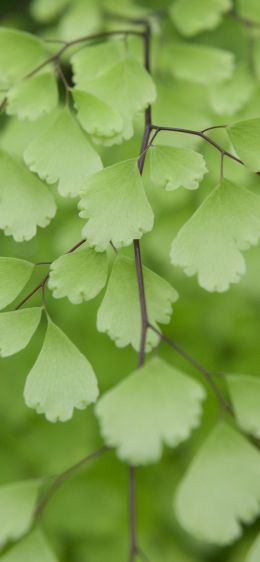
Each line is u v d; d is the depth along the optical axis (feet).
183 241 0.70
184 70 0.88
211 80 0.87
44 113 0.74
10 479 1.05
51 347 0.70
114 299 0.70
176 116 0.85
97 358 1.07
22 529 0.70
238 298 1.05
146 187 0.92
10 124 0.83
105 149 0.90
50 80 0.75
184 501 0.66
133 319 0.69
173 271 0.98
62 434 1.08
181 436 0.64
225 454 0.68
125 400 0.65
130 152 0.89
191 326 1.10
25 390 0.69
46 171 0.72
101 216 0.69
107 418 0.65
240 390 0.69
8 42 0.78
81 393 0.69
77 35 0.97
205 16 0.90
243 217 0.70
